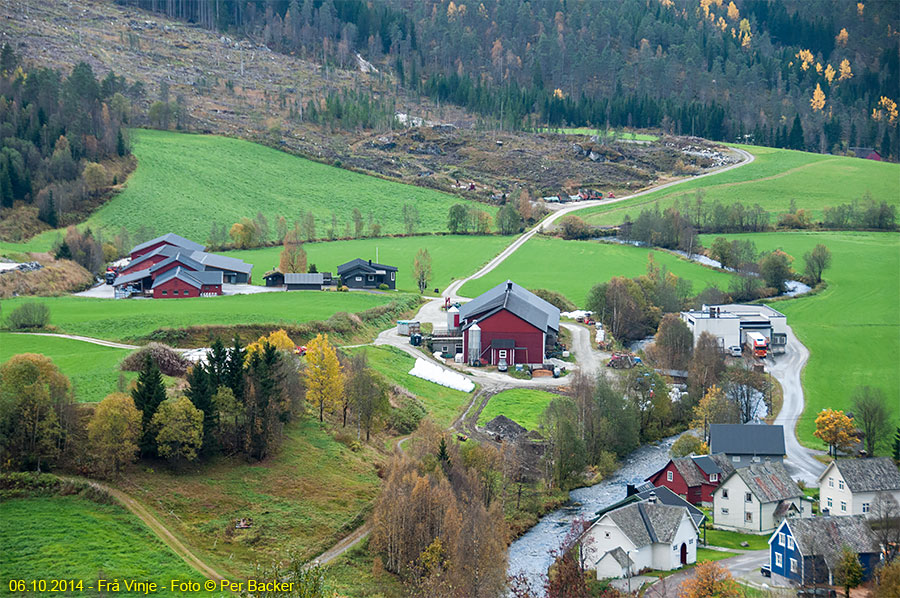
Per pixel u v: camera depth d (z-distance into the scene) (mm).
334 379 132375
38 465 103500
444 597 87000
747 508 112062
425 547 96750
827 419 143250
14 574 85688
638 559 96562
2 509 96625
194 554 95000
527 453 130125
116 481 104938
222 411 116375
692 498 121938
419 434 122438
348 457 121500
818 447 145750
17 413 104062
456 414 153000
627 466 138125
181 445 110250
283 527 102750
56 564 87875
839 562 91312
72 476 104000
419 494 98625
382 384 138750
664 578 94938
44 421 104625
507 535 106625
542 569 100688
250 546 98562
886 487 114125
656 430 152000
